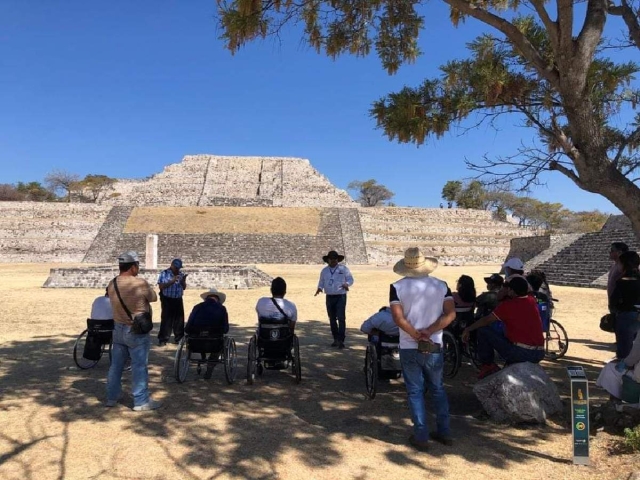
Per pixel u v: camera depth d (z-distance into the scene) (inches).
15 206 2322.8
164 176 3294.8
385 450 194.1
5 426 217.5
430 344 193.2
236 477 169.5
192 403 254.5
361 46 304.3
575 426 179.5
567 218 2967.5
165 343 413.4
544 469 175.9
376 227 2378.2
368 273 1373.0
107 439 203.2
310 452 191.5
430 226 2400.3
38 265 1716.3
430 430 215.9
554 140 269.4
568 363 349.4
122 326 241.3
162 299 415.2
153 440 202.5
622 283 258.5
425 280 199.3
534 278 363.6
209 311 295.3
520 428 218.2
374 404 254.2
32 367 330.6
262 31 251.9
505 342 245.1
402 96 262.8
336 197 3051.2
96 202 2935.5
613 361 224.1
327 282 401.1
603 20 213.5
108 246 1988.2
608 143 251.0
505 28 225.9
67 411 239.1
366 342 426.9
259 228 2207.2
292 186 3181.6
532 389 221.9
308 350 393.4
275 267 1679.4
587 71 232.5
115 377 247.9
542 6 208.4
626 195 214.5
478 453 191.0
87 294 799.7
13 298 738.2
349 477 170.7
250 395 270.5
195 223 2241.6
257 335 300.7
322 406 250.8
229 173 3363.7
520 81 254.8
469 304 327.9
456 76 258.5
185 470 174.6
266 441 202.2
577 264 1148.5
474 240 2258.9
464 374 323.9
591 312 624.7
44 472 172.1
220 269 938.7
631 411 211.5
